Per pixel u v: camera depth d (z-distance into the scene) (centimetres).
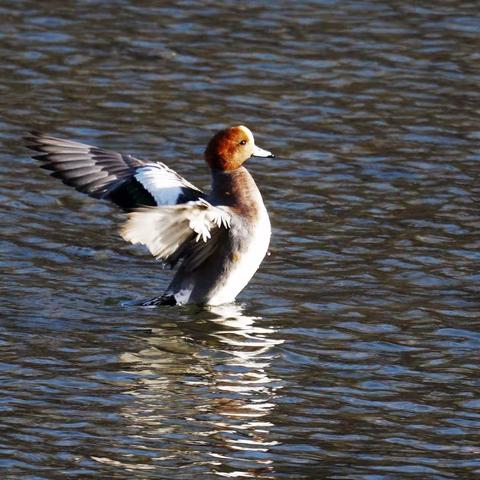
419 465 1008
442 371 1197
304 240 1530
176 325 1295
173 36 2211
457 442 1053
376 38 2219
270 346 1245
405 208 1630
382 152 1806
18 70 2059
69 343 1238
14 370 1168
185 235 1241
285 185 1697
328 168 1753
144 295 1381
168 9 2334
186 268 1337
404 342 1263
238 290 1339
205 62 2112
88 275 1427
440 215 1606
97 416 1079
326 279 1424
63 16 2281
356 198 1659
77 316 1309
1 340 1237
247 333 1279
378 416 1100
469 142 1844
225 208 1316
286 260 1475
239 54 2145
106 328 1282
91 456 1005
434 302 1365
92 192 1298
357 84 2042
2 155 1761
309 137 1853
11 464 988
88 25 2248
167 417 1081
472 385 1167
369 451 1032
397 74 2080
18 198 1630
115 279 1422
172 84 2030
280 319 1317
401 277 1432
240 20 2292
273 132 1867
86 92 1992
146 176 1299
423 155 1800
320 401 1127
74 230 1552
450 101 1986
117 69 2078
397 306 1355
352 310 1343
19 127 1856
